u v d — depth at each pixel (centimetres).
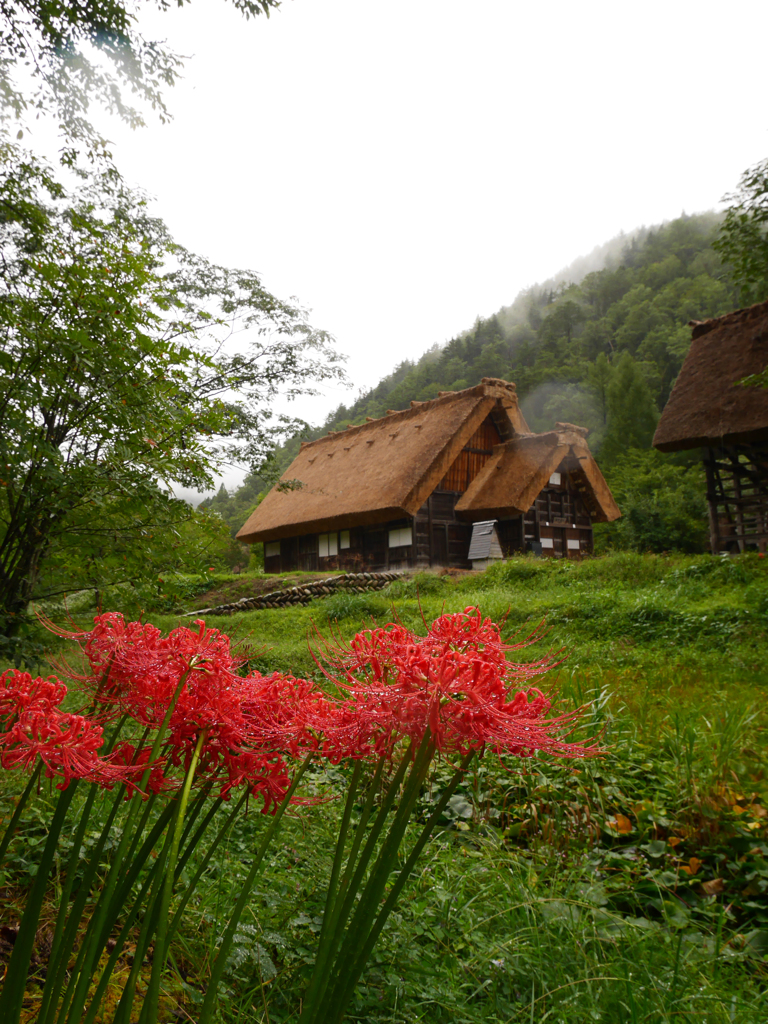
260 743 123
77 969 112
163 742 121
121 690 120
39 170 447
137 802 122
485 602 1057
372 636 120
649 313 8312
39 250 421
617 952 215
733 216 914
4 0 479
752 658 673
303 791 319
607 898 266
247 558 3666
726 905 281
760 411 1536
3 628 397
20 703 103
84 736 104
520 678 125
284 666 632
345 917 112
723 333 1806
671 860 309
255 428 825
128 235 493
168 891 103
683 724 434
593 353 8525
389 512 2038
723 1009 191
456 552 2270
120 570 423
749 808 341
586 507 2508
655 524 2486
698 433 1599
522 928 226
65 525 399
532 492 2148
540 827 336
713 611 856
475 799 335
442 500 2273
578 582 1198
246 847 277
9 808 254
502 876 259
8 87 512
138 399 370
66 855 238
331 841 288
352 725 117
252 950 194
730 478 1775
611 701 497
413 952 208
